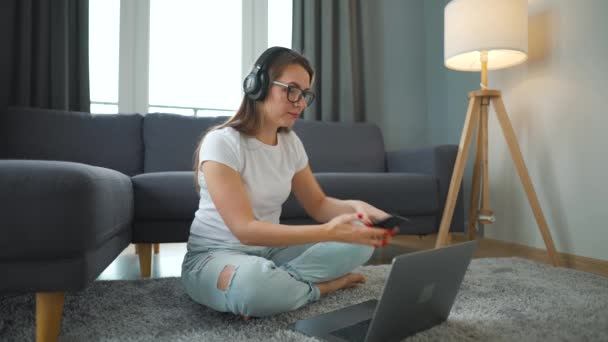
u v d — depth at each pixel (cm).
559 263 200
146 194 184
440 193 231
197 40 314
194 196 188
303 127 281
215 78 318
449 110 319
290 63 121
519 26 209
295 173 146
